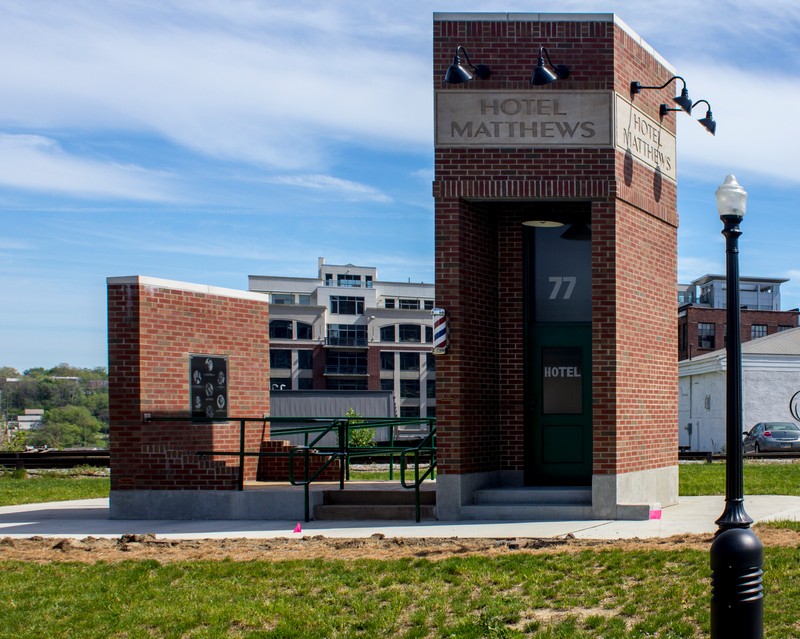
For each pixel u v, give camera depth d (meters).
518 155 13.34
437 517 13.34
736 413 7.46
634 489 13.55
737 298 7.62
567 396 14.41
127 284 14.73
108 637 7.98
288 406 47.12
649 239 14.50
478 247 13.94
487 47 13.45
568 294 14.57
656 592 8.30
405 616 8.18
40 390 165.62
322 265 119.12
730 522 7.30
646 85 14.52
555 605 8.22
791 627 7.30
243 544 11.58
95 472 26.77
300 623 8.08
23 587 9.48
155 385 14.94
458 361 13.28
